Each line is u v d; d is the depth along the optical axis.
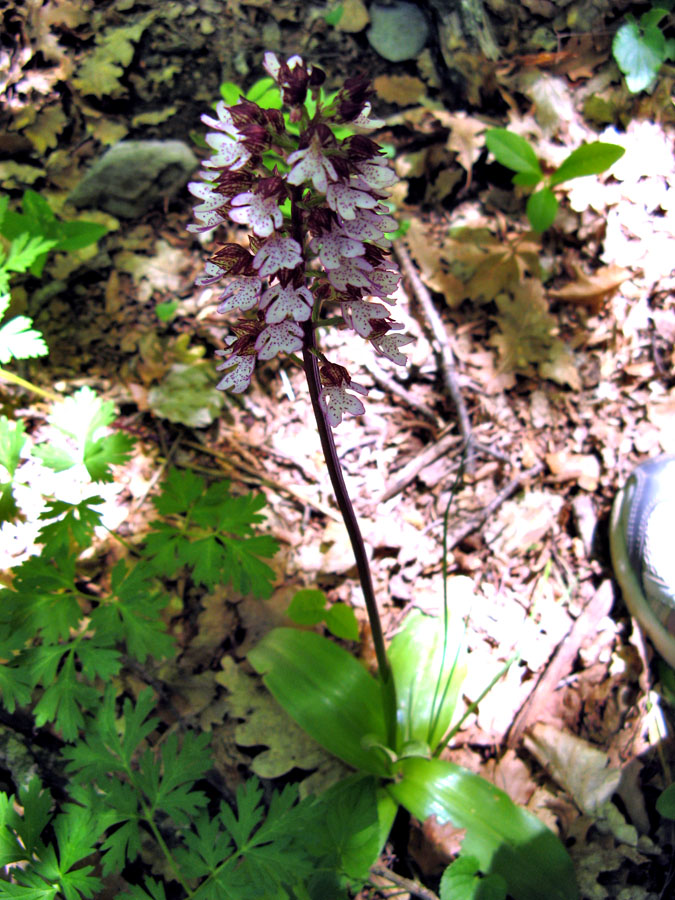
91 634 0.44
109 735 0.34
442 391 0.55
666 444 0.52
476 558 0.49
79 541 0.38
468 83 0.58
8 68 0.56
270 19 0.58
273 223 0.24
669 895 0.39
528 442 0.53
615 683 0.44
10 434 0.39
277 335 0.25
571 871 0.36
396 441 0.53
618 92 0.58
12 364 0.52
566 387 0.54
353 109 0.24
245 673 0.44
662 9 0.57
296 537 0.49
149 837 0.40
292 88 0.24
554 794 0.41
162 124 0.57
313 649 0.42
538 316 0.55
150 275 0.55
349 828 0.34
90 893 0.31
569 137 0.58
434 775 0.38
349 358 0.54
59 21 0.56
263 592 0.39
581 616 0.47
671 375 0.53
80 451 0.40
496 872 0.35
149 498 0.49
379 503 0.51
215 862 0.31
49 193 0.55
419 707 0.41
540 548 0.50
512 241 0.56
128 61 0.56
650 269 0.55
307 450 0.52
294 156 0.23
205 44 0.57
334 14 0.58
